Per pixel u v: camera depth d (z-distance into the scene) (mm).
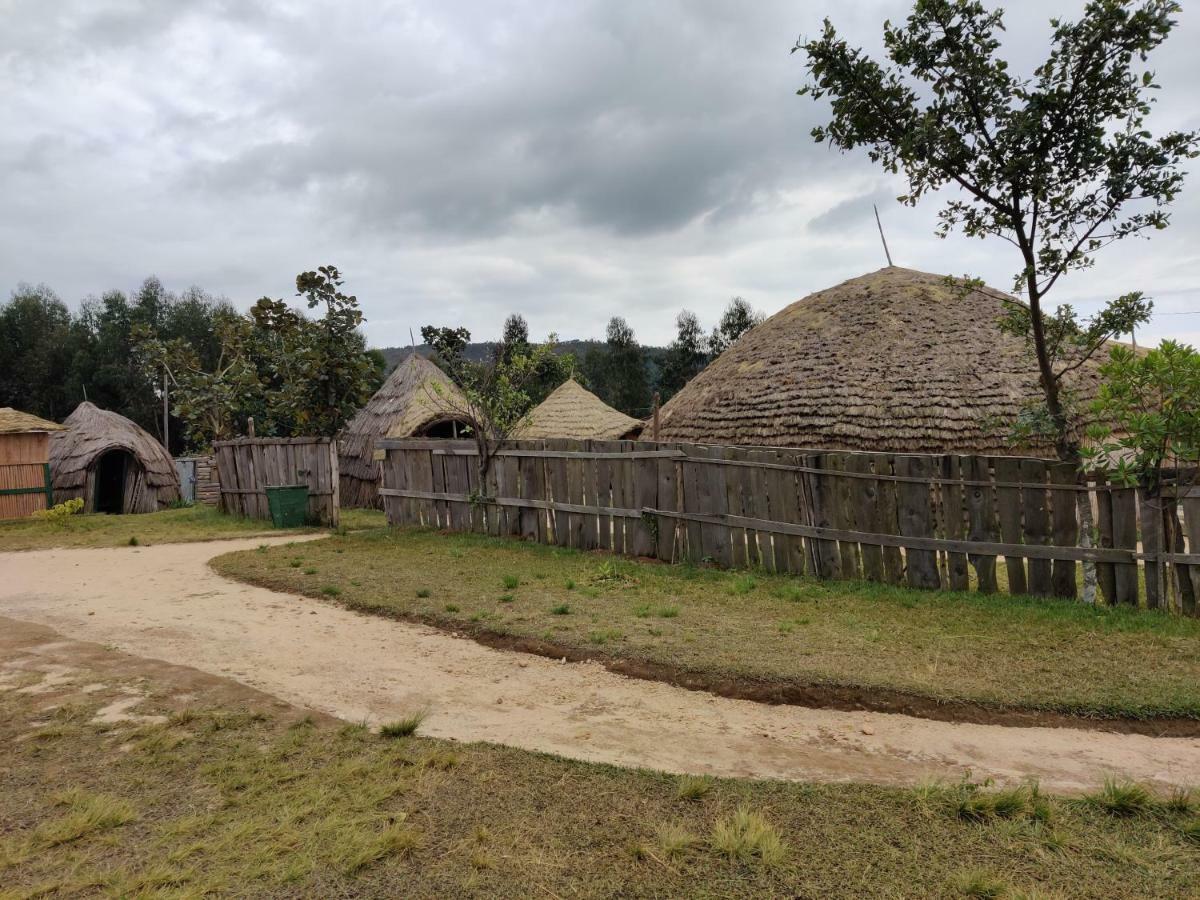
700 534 9492
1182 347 6527
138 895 2602
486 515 12258
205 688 4848
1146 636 6004
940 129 7211
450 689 5102
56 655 5582
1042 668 5281
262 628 6609
